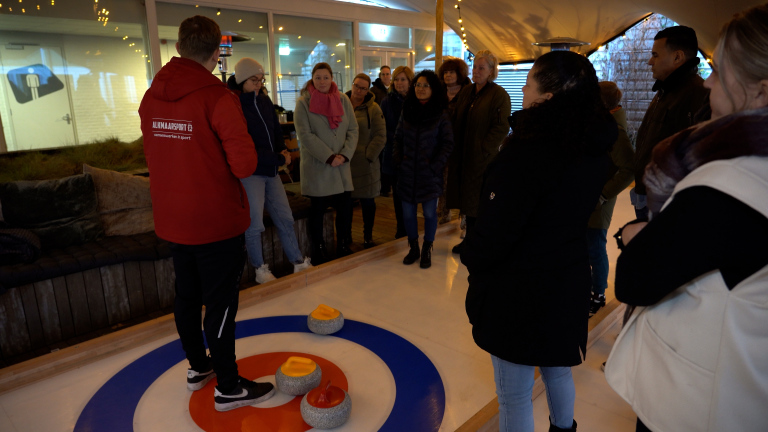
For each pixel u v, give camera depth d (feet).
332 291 10.18
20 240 8.63
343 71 31.01
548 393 4.91
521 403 4.72
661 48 7.39
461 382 6.97
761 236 2.48
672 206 2.76
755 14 2.58
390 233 15.25
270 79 27.20
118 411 6.29
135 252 9.48
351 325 8.68
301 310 9.28
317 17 28.35
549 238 4.28
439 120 10.96
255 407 6.37
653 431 3.08
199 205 5.60
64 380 6.97
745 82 2.64
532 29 24.29
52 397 6.58
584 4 19.99
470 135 11.31
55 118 21.01
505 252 4.23
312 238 12.37
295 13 27.25
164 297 10.16
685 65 7.26
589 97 4.12
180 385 6.89
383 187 19.51
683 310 2.89
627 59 26.35
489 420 5.86
